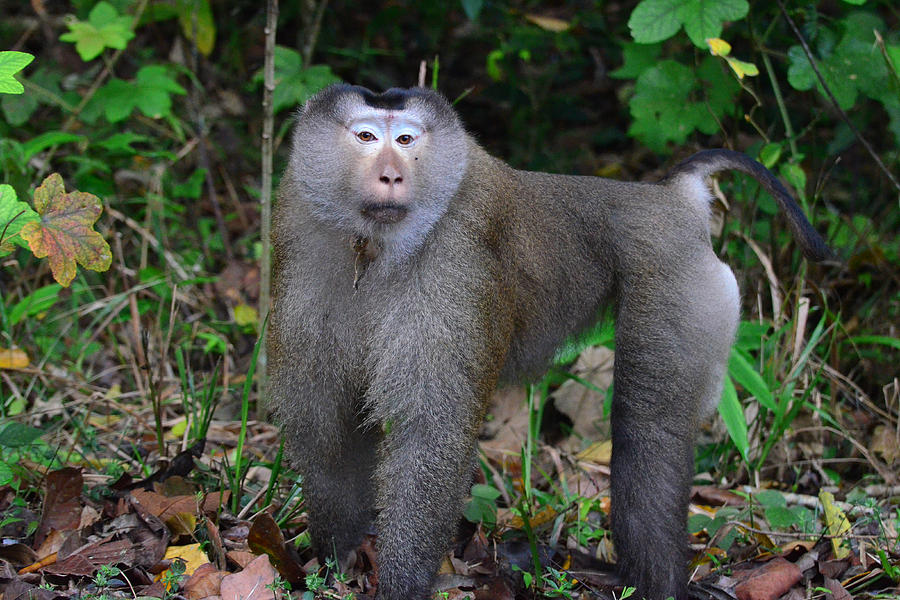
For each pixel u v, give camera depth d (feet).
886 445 26.08
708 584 20.98
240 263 31.76
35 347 27.63
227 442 25.04
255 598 17.48
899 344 26.78
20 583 17.35
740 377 24.23
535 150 37.83
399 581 18.28
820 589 20.47
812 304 30.14
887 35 29.30
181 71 34.30
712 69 29.09
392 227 18.28
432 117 18.39
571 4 41.68
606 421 27.48
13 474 20.90
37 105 33.09
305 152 18.49
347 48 40.11
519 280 21.04
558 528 22.20
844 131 32.73
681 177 22.56
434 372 18.39
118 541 19.13
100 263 18.71
